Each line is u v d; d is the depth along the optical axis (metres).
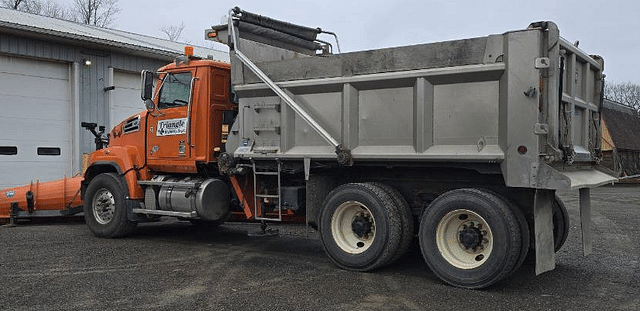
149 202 8.56
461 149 5.61
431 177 6.29
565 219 6.91
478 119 5.54
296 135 6.79
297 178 7.20
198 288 5.59
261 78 6.87
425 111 5.77
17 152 14.50
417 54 5.84
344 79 6.27
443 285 5.69
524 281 5.88
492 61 5.41
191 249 7.91
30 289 5.56
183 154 8.14
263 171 7.23
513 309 4.84
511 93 5.28
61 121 15.43
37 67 14.93
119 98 16.77
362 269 6.21
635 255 7.46
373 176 6.70
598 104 7.09
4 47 13.98
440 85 5.75
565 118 5.76
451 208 5.59
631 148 30.00
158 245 8.26
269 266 6.67
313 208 6.79
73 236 9.20
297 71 6.69
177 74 8.33
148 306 4.95
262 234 7.28
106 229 8.86
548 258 5.46
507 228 5.26
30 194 10.59
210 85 7.95
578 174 6.24
